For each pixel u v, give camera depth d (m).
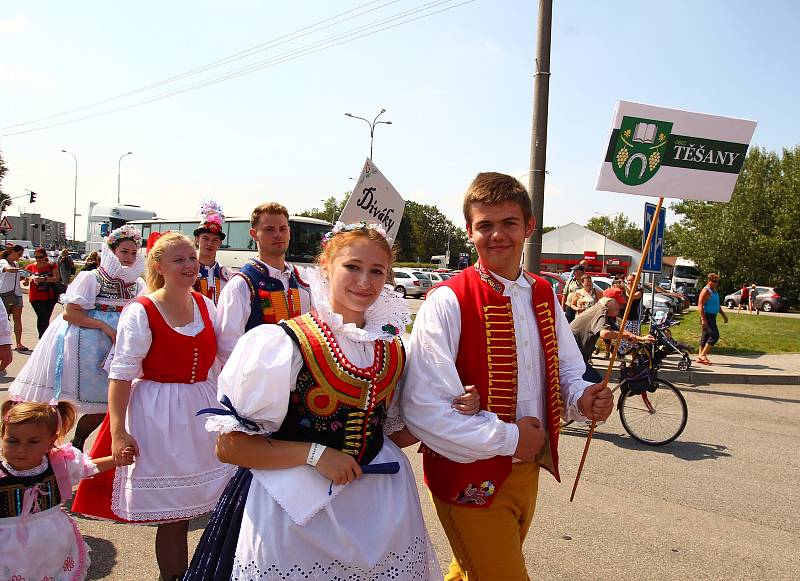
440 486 2.16
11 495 2.48
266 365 1.76
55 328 4.46
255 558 1.79
